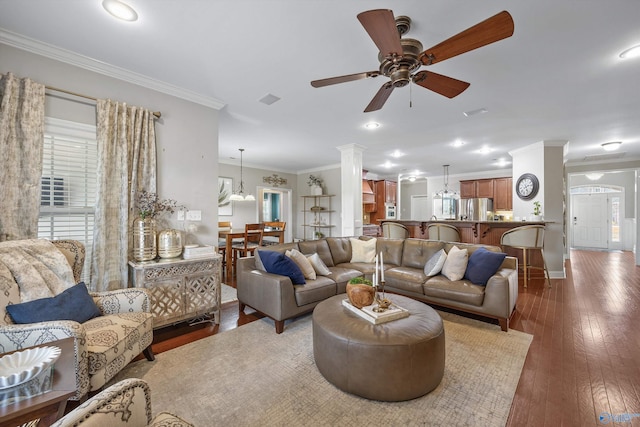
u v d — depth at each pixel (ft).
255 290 9.70
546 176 16.33
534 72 8.39
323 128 13.99
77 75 7.80
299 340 8.25
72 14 6.02
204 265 9.17
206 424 4.98
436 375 5.82
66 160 7.74
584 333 8.58
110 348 5.36
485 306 9.07
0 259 5.57
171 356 7.32
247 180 23.77
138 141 8.69
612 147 17.61
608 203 28.45
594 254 25.13
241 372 6.59
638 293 12.83
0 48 6.73
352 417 5.14
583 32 6.52
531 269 16.08
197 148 10.31
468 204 26.50
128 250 8.45
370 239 14.20
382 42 5.14
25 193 6.88
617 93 9.84
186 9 5.86
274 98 10.41
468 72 8.40
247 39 6.90
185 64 8.09
